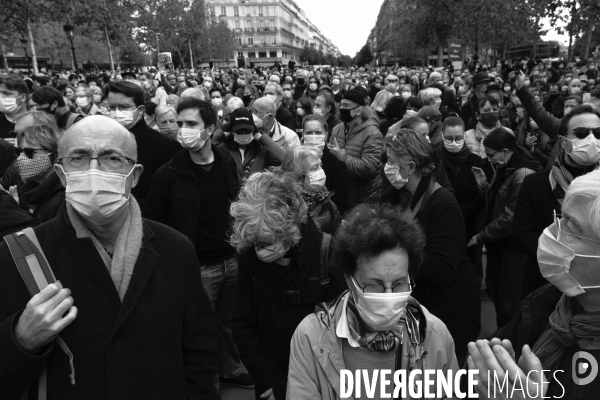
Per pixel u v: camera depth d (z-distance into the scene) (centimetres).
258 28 11756
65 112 561
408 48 4541
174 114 552
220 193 351
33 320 147
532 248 290
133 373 167
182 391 185
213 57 7475
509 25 2420
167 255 184
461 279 277
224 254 358
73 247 166
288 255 229
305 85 1311
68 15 2470
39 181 318
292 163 325
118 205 169
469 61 3375
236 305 245
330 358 167
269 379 236
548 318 164
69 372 162
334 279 229
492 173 463
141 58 6241
